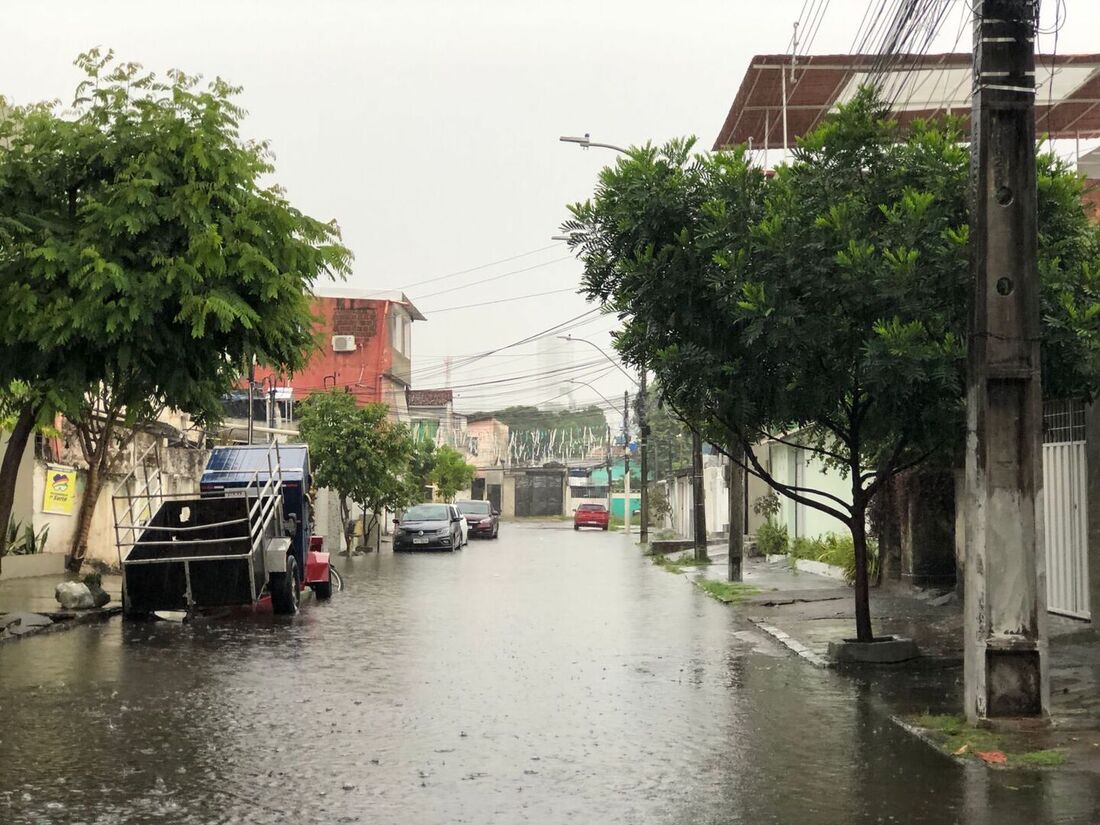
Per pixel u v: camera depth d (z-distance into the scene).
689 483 64.38
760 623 17.31
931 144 12.30
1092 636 13.76
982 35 8.95
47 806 7.03
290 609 19.02
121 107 15.24
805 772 7.90
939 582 20.23
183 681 11.86
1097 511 14.04
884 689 11.40
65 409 14.29
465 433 112.25
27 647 14.66
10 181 14.82
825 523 31.05
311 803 7.13
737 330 12.55
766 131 25.28
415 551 43.62
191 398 15.52
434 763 8.21
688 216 12.67
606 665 13.20
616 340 13.62
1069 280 11.36
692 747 8.74
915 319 11.15
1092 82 24.78
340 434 40.12
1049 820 6.64
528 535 64.75
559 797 7.27
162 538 19.12
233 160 15.12
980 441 9.02
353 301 61.31
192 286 14.22
